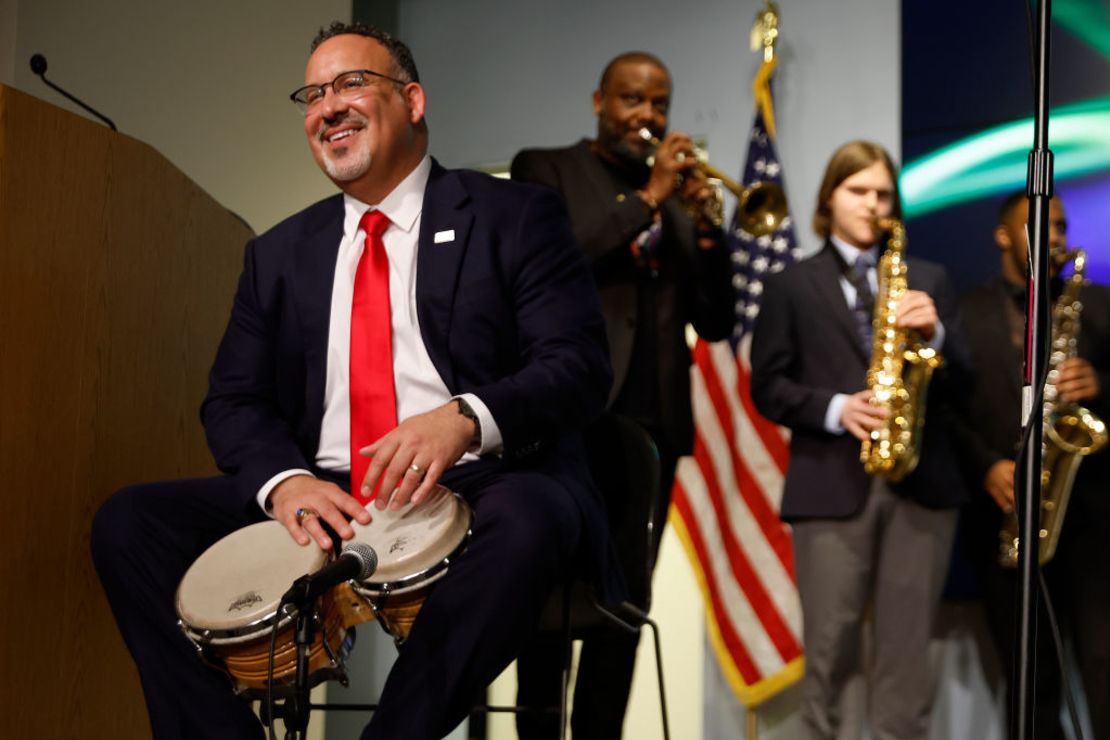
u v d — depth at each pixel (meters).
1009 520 4.15
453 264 2.39
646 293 3.71
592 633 2.83
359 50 2.45
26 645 2.28
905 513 3.91
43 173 2.35
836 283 4.10
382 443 2.10
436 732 1.96
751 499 4.55
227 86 4.95
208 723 2.08
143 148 2.62
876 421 3.82
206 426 2.45
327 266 2.48
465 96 5.31
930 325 3.93
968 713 4.25
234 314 2.54
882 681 3.87
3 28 5.04
